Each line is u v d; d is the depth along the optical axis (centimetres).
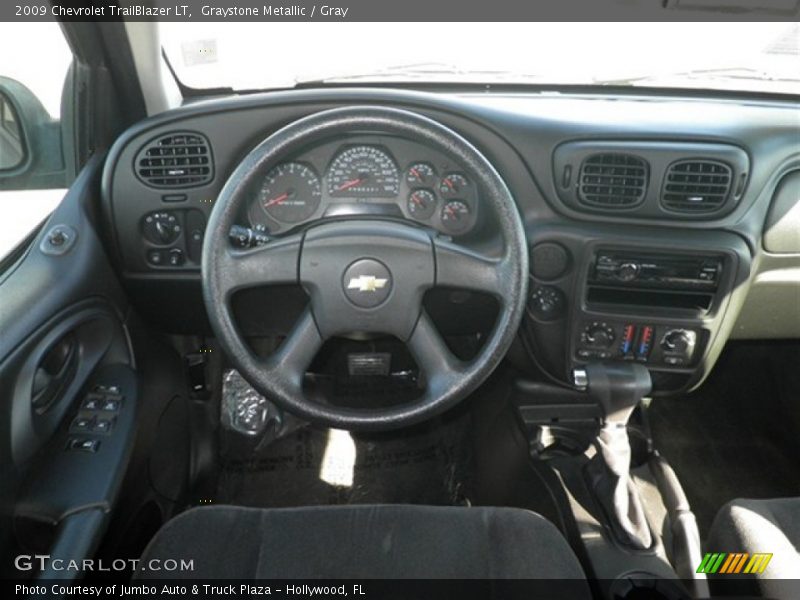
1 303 117
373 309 126
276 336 170
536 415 186
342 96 146
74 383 134
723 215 146
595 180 146
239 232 126
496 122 146
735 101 179
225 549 112
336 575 109
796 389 189
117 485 122
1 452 106
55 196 154
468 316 163
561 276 155
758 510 115
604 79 178
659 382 168
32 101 147
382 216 138
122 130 164
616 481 147
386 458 203
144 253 153
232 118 144
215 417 198
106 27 142
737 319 170
